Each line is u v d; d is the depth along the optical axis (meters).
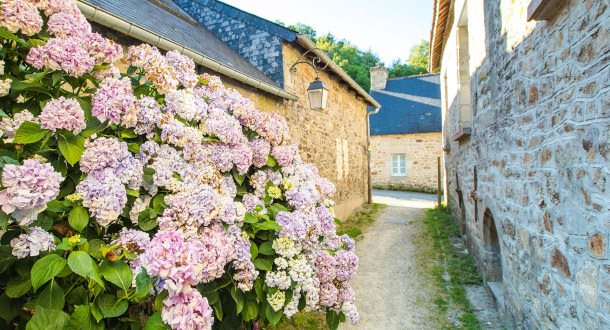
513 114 3.05
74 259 1.21
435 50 9.19
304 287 2.21
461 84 6.24
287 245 2.16
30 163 1.21
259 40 6.57
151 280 1.33
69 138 1.47
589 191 1.79
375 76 22.16
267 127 2.51
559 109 2.12
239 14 6.87
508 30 3.11
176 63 2.23
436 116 18.25
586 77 1.78
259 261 2.17
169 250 1.27
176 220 1.71
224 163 2.19
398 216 9.58
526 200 2.77
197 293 1.33
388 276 5.05
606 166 1.62
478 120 4.57
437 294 4.36
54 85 1.50
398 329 3.56
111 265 1.35
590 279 1.81
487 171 4.10
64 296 1.31
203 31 6.71
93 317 1.32
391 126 18.72
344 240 3.00
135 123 1.76
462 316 3.75
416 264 5.51
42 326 1.17
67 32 1.53
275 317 2.13
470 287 4.57
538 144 2.49
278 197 2.50
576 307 1.98
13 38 1.39
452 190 8.71
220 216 1.84
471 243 5.61
